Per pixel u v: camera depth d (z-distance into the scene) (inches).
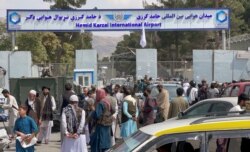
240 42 2374.5
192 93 838.5
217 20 1353.3
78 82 1178.0
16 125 449.1
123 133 521.0
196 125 187.6
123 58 2493.8
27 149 445.1
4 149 514.6
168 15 1349.7
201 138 185.8
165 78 1460.4
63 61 2502.5
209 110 450.0
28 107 602.9
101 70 1512.1
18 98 805.9
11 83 806.5
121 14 1344.7
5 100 674.8
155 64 1268.5
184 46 2736.2
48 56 2420.0
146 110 571.5
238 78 1268.5
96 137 460.8
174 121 206.8
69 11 1338.6
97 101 465.1
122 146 202.5
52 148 601.9
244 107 369.4
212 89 779.4
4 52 1237.1
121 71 1493.6
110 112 462.9
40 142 640.4
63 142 443.8
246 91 578.2
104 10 1342.3
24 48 2160.4
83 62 1272.1
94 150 463.2
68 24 1346.0
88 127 531.5
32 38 2170.3
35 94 610.2
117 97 673.0
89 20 1346.0
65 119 440.8
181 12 1348.4
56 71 1386.6
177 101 535.5
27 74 1240.8
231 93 601.6
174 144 186.1
